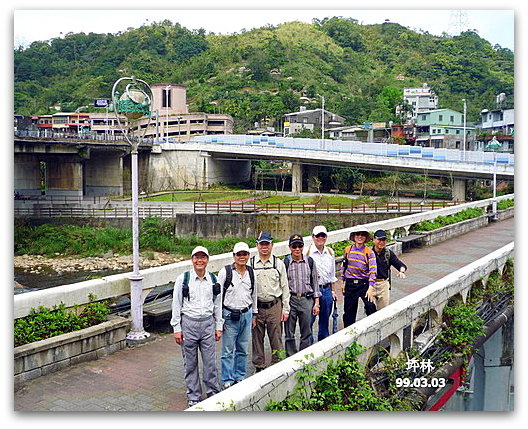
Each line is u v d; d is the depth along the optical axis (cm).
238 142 6000
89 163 5684
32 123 5128
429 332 799
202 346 620
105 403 605
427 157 4706
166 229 4106
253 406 472
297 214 4022
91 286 793
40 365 671
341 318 967
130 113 831
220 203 4719
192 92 9944
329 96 9312
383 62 10706
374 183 5750
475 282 970
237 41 11981
